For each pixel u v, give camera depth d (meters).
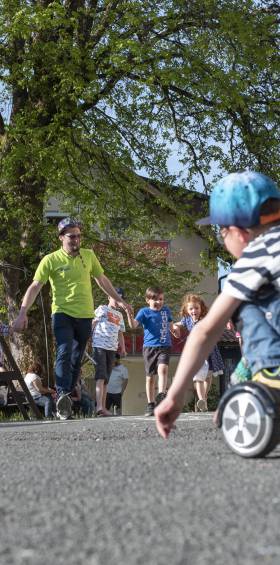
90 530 2.20
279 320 4.01
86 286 11.94
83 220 24.17
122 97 23.84
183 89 23.80
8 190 22.31
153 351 13.93
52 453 4.55
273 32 24.47
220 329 4.03
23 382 14.53
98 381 13.98
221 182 4.29
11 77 21.80
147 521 2.31
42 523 2.32
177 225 25.06
